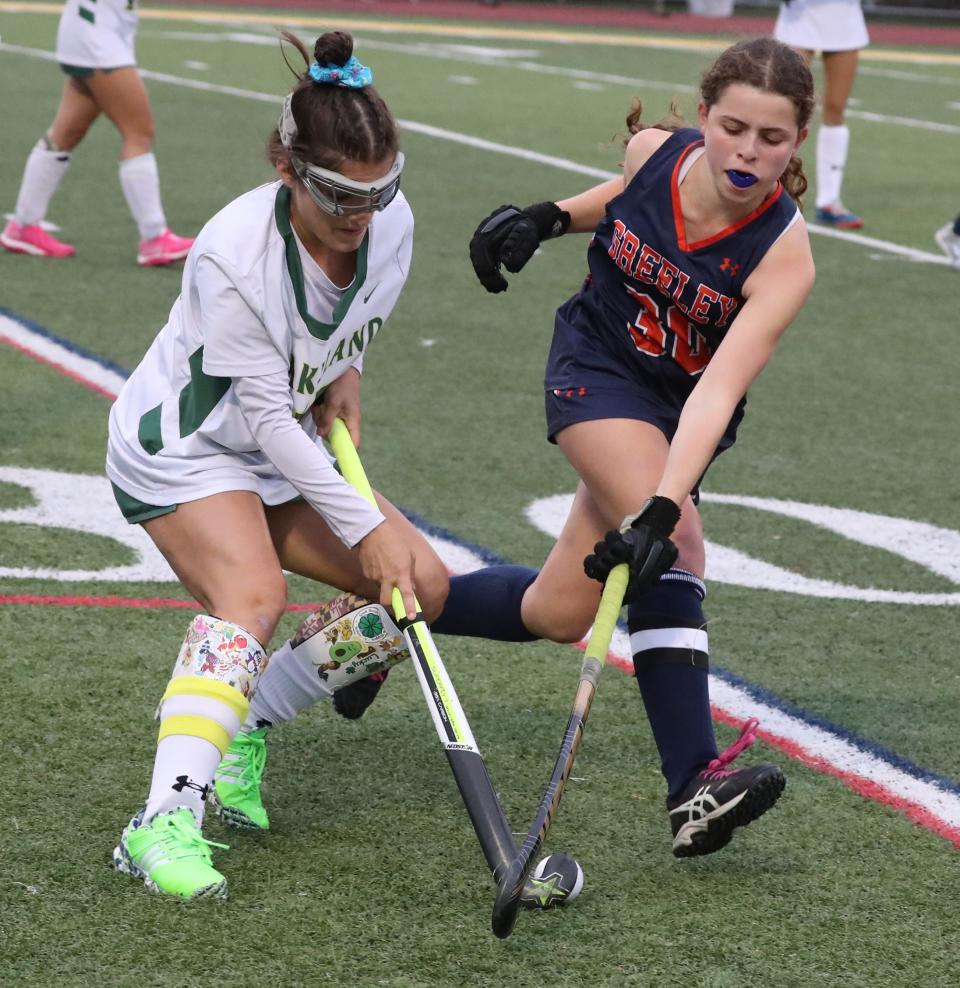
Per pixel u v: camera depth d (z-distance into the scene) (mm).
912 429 26234
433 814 13242
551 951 11172
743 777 11859
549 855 12109
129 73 32812
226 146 49000
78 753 13906
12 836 12406
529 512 21266
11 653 15938
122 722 14570
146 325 29438
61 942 10953
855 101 72812
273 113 56781
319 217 11609
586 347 13516
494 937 11320
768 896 12117
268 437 11961
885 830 13344
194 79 65312
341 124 11164
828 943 11484
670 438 13422
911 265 38781
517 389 27047
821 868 12625
